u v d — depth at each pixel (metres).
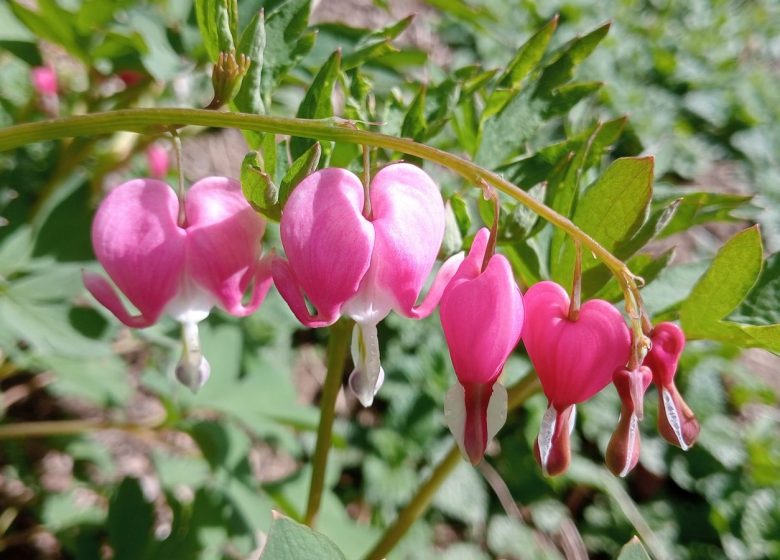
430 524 0.26
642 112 0.44
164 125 0.10
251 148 0.12
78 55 0.18
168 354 0.22
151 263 0.10
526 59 0.14
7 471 0.22
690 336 0.13
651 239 0.12
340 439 0.20
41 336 0.16
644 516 0.28
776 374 0.33
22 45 0.18
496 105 0.14
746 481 0.28
